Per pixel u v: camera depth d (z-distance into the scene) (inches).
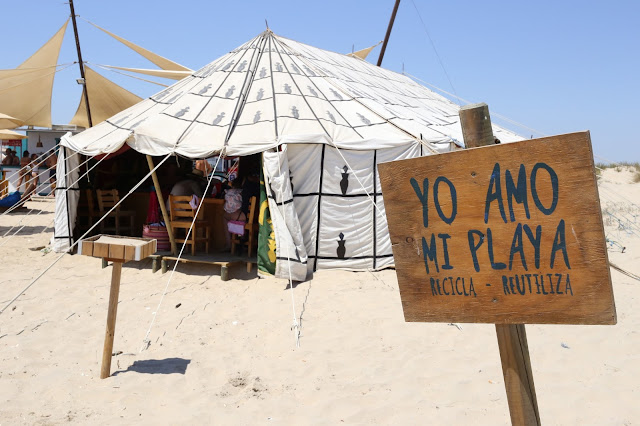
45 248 387.5
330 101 370.0
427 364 187.2
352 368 185.9
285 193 305.4
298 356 198.2
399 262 82.1
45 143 896.9
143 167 434.0
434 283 80.0
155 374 181.2
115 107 737.6
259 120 336.2
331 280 302.2
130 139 329.4
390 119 355.9
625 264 339.6
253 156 382.6
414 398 161.6
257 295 281.0
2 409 152.7
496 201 74.8
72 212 376.5
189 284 303.0
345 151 321.1
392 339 213.9
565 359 187.0
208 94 375.6
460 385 168.6
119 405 158.1
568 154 69.7
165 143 321.1
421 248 80.4
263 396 165.3
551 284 72.0
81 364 190.2
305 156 317.1
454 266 78.3
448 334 217.0
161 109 368.2
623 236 450.0
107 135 352.5
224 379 178.9
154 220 366.9
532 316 73.5
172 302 270.8
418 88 561.9
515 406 78.6
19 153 933.2
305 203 319.6
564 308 71.3
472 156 75.9
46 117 743.7
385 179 82.0
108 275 323.0
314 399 162.9
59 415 151.0
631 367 177.3
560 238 71.0
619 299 262.8
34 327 230.1
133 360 195.0
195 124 341.7
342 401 159.9
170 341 215.9
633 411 148.2
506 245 74.6
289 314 248.1
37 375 179.2
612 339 204.5
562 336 210.5
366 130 342.0
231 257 332.5
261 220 312.3
